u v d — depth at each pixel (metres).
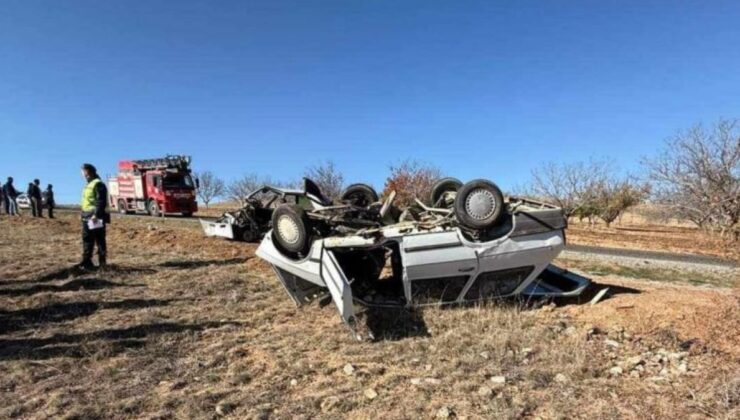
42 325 6.22
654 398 4.08
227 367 4.95
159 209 27.73
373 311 6.43
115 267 9.62
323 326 6.25
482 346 5.29
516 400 4.06
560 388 4.29
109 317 6.59
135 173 29.25
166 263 10.51
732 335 5.15
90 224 9.30
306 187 8.48
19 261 10.47
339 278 5.82
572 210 30.09
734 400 3.94
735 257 7.10
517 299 6.74
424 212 7.58
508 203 7.00
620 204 28.41
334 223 7.13
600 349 5.18
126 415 3.95
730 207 7.36
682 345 5.14
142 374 4.73
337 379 4.60
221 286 8.41
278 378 4.65
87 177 9.45
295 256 6.73
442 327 5.93
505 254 6.37
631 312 6.06
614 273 10.12
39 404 4.12
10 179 24.09
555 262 11.32
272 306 7.24
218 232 14.23
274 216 6.79
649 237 20.69
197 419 3.88
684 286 8.66
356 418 3.86
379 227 7.24
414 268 6.24
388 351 5.27
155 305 7.22
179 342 5.66
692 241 18.58
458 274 6.37
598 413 3.82
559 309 6.54
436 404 4.04
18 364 4.94
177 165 27.72
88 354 5.21
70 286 8.22
